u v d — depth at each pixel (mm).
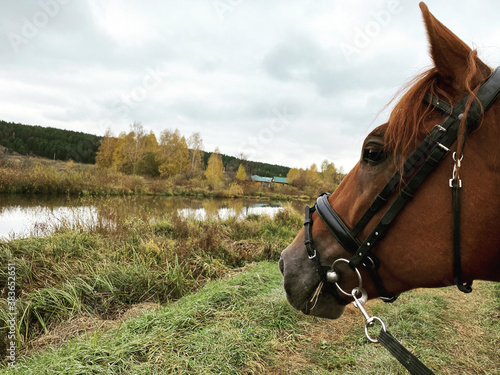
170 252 5703
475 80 988
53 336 3123
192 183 31875
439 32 989
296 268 1364
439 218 1001
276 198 36031
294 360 2637
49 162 24219
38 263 4781
